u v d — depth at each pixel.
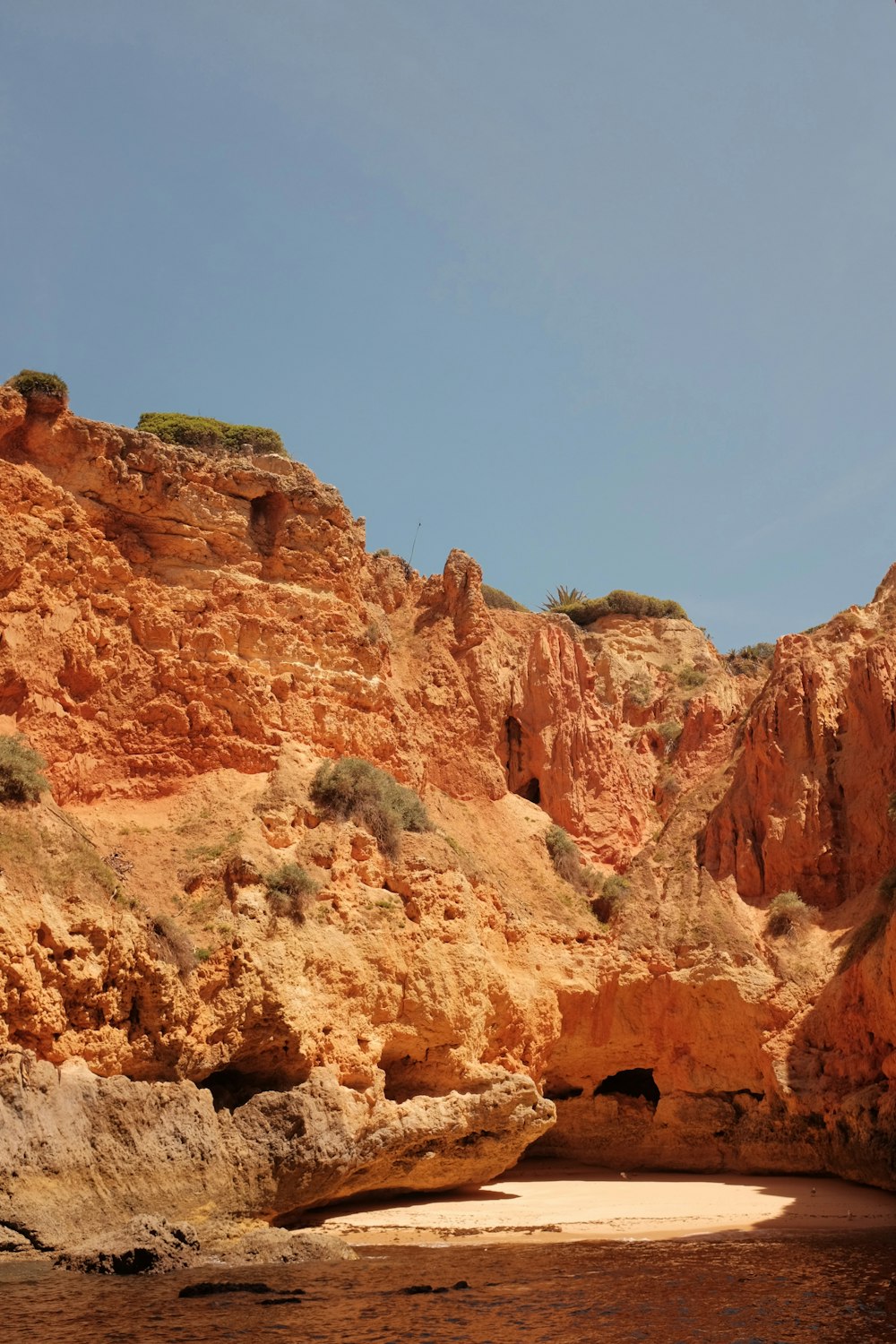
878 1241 31.39
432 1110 37.16
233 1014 33.56
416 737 50.28
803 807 48.41
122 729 41.25
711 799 52.28
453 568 56.53
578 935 47.25
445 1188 39.19
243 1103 33.97
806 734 50.25
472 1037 39.22
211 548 45.72
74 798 39.38
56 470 43.06
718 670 67.19
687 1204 37.62
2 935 28.97
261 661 44.47
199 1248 28.70
